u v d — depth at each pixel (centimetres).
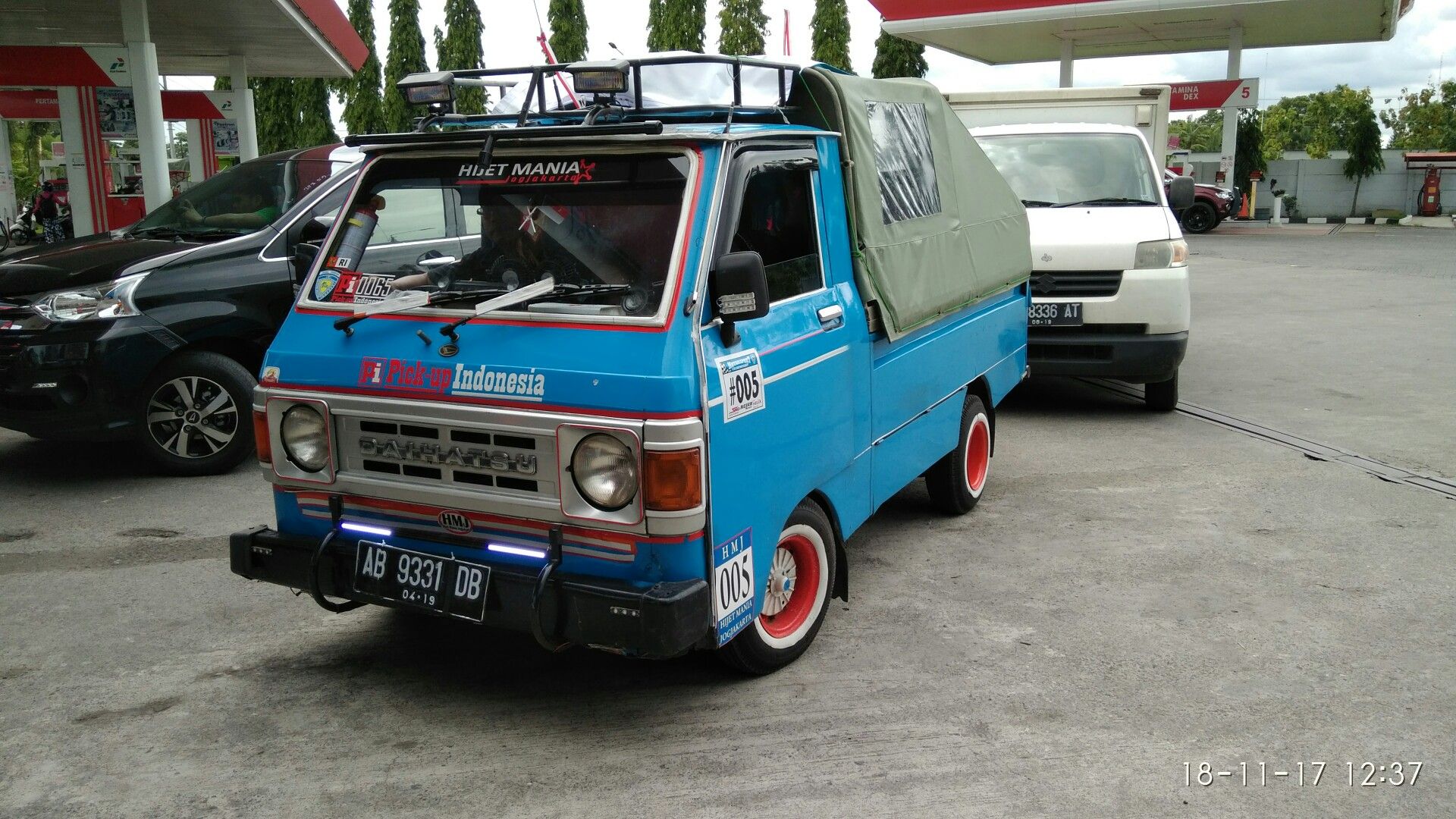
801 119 465
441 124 459
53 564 545
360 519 393
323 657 440
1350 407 880
